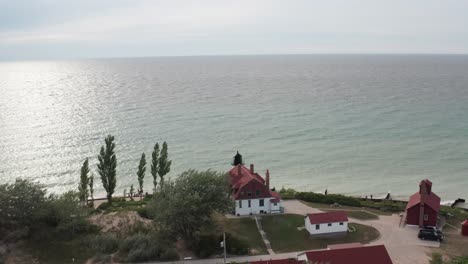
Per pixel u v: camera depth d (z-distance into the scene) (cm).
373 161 13488
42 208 7481
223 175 8244
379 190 11275
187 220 7188
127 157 13675
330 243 7569
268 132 16838
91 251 7119
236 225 8150
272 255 7112
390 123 18350
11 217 7238
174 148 14650
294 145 15112
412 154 14162
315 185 11619
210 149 14575
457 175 12319
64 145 14862
